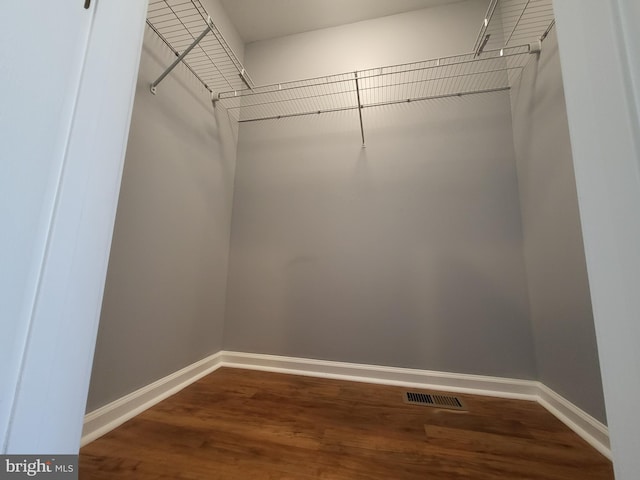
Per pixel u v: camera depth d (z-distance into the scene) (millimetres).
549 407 1259
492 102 1683
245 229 1938
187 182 1514
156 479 782
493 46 1740
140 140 1201
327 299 1744
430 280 1621
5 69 357
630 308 336
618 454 345
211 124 1750
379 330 1645
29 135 382
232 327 1838
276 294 1820
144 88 1230
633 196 333
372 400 1328
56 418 416
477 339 1512
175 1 1416
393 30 1923
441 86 1783
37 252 392
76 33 448
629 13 344
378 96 1873
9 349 359
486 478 819
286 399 1316
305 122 1967
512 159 1599
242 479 793
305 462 870
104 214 498
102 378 1019
